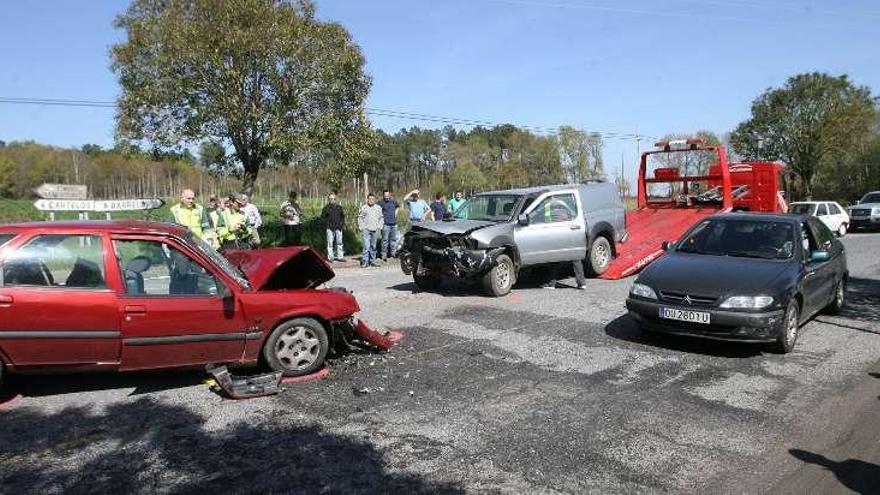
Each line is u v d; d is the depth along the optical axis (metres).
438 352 6.77
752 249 7.64
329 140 15.47
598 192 12.35
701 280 6.83
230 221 11.02
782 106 37.38
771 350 6.84
